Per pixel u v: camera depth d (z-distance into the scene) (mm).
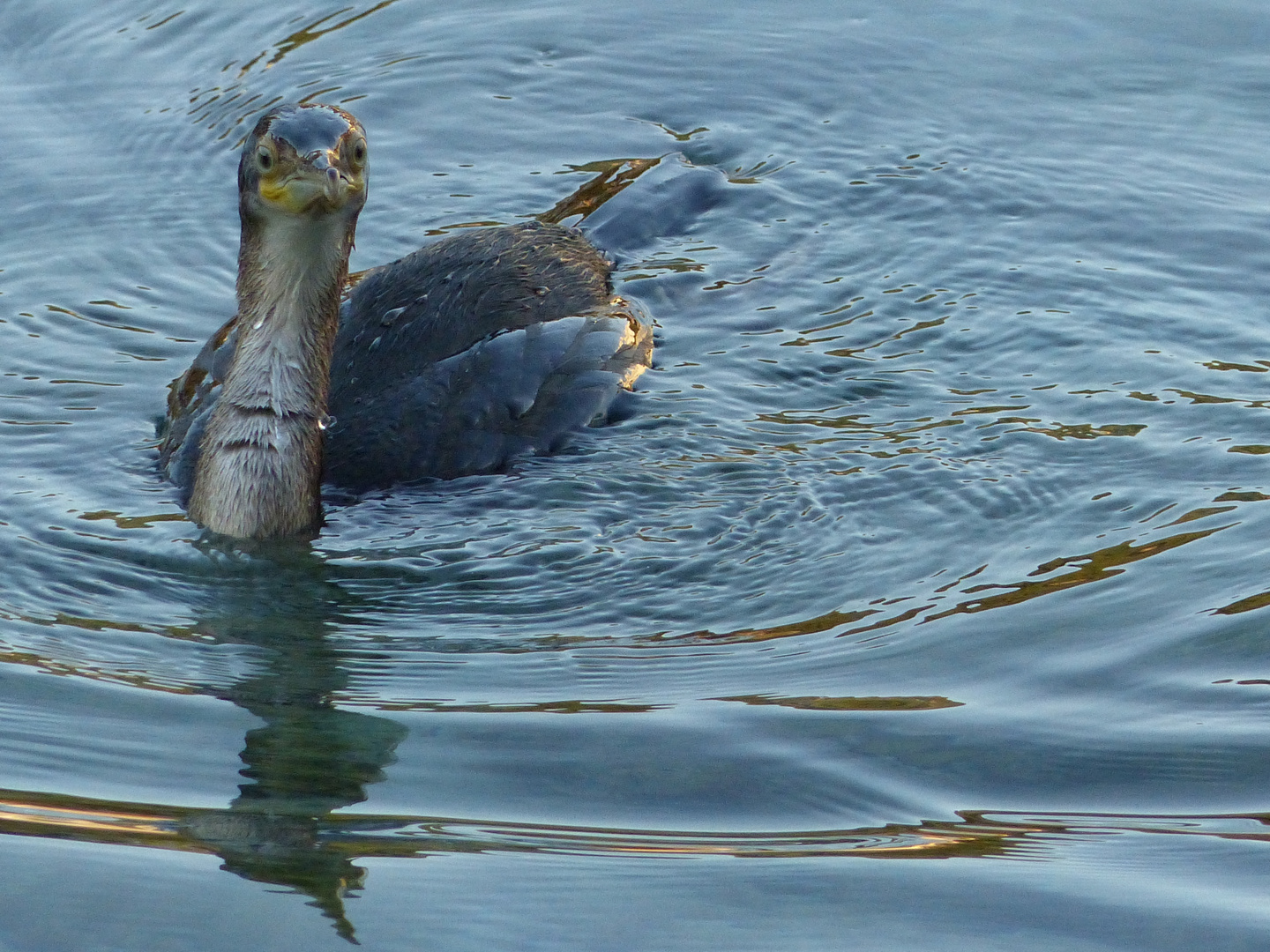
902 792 7074
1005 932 6062
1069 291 12984
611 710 7801
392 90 16516
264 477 9852
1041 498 10086
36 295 13070
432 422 10797
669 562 9500
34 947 5891
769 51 17094
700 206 14523
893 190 14711
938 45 17078
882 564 9391
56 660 8328
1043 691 7883
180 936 5965
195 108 15922
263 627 8859
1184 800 6988
